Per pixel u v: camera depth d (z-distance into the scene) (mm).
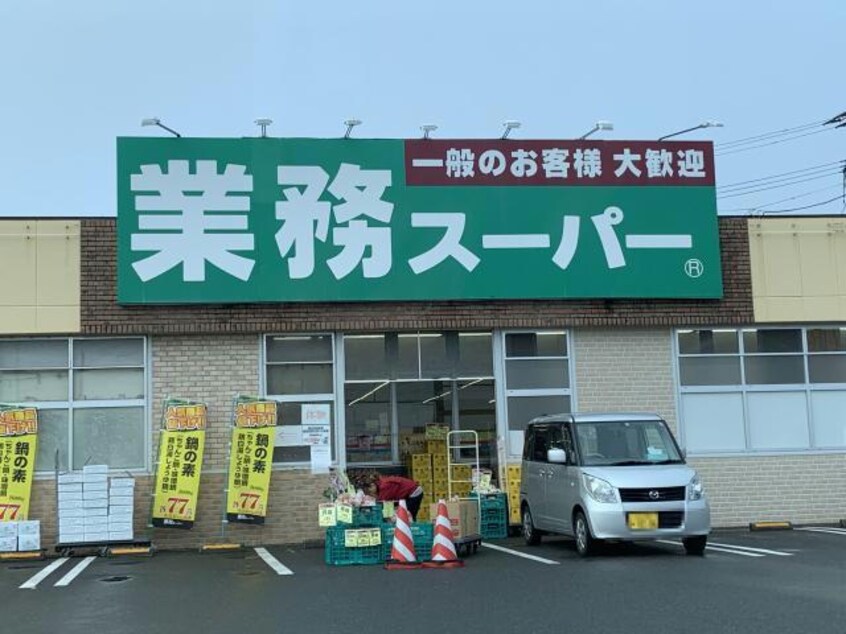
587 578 10570
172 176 15672
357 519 12766
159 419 15648
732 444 17125
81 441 15523
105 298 15570
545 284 16391
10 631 8383
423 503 17734
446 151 16422
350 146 16156
